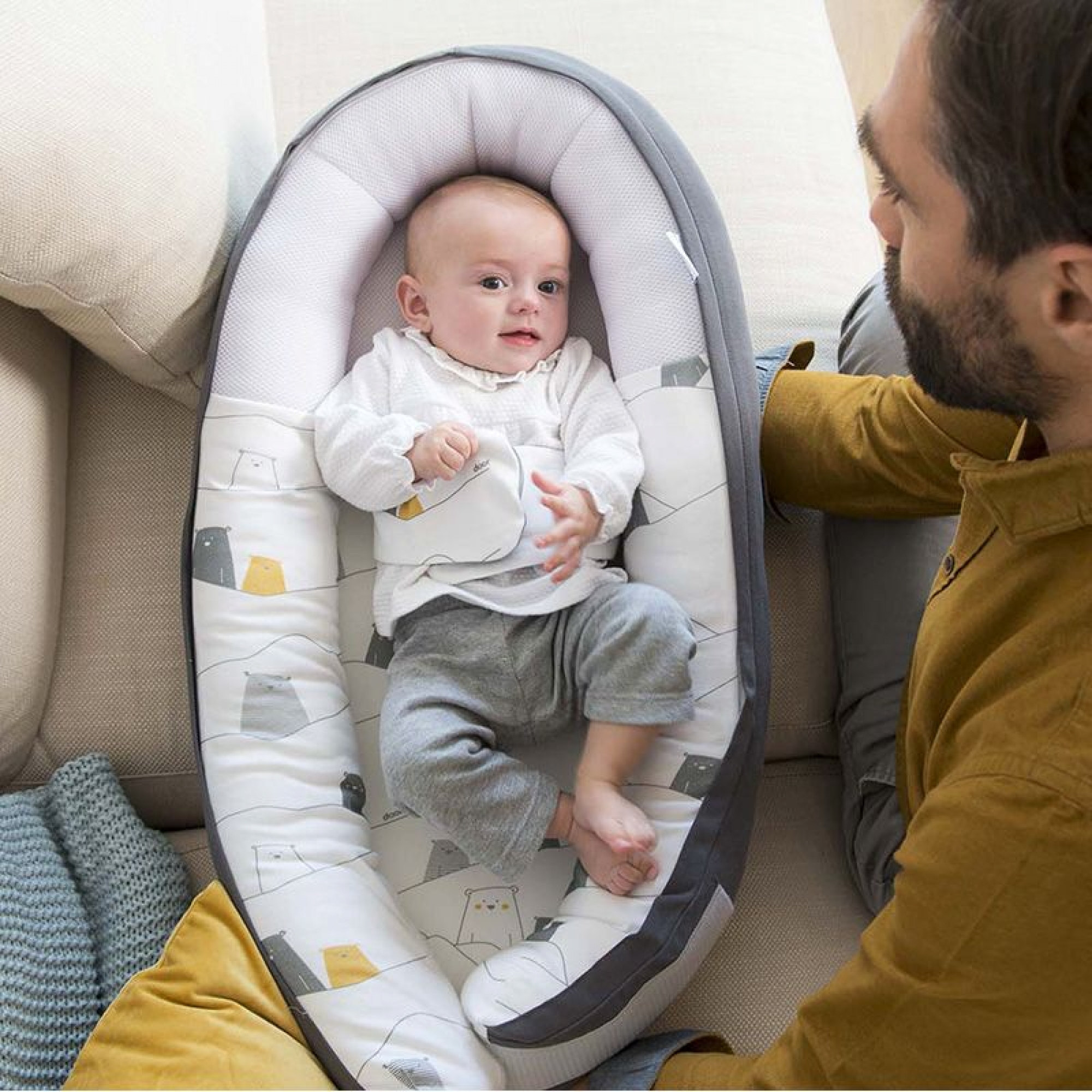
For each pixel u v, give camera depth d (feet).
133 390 4.12
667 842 3.34
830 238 4.54
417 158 3.92
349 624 3.85
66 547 3.97
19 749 3.71
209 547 3.60
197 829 3.91
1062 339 1.98
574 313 4.13
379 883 3.44
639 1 4.84
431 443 3.55
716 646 3.49
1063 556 2.25
